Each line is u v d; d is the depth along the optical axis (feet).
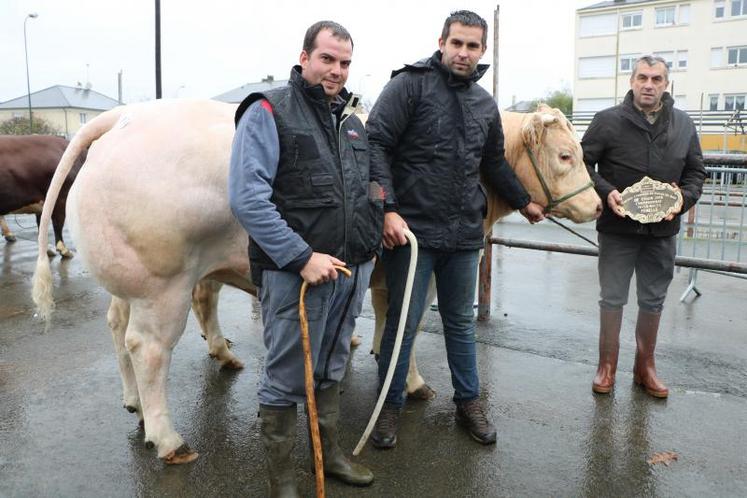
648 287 12.96
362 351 15.90
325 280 8.11
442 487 9.82
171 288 9.96
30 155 25.36
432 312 18.76
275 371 8.89
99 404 12.76
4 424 11.88
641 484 9.87
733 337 16.62
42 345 16.25
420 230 10.30
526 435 11.41
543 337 16.71
